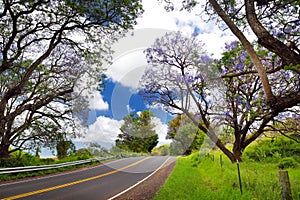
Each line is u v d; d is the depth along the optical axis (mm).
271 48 4523
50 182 11680
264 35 4469
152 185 9750
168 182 9461
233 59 8227
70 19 15203
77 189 9523
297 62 4262
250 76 11703
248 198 5984
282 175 5324
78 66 15383
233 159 14719
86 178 12930
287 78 9367
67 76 16672
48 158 22234
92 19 13984
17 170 13766
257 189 6680
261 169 10898
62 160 20703
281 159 13086
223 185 8359
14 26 15039
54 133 18344
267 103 4406
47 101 17578
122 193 8492
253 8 4688
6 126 16828
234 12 6426
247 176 8500
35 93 17797
